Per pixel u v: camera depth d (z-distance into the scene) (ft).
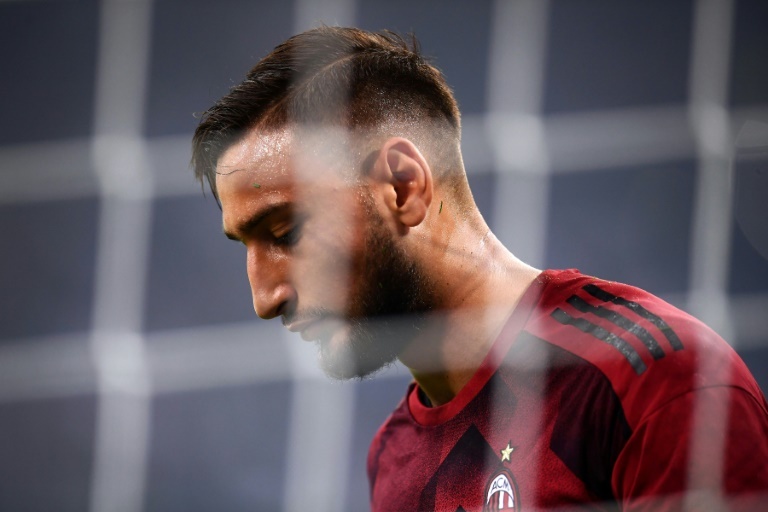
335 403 27.94
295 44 12.63
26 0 45.37
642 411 10.89
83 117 45.65
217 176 12.05
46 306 44.86
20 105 45.24
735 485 10.42
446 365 12.94
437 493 12.96
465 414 12.66
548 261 44.60
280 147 11.80
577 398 11.50
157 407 40.88
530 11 18.45
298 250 11.88
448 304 12.64
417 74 13.00
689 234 43.39
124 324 24.79
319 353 12.42
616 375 11.23
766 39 39.32
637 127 18.45
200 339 25.53
